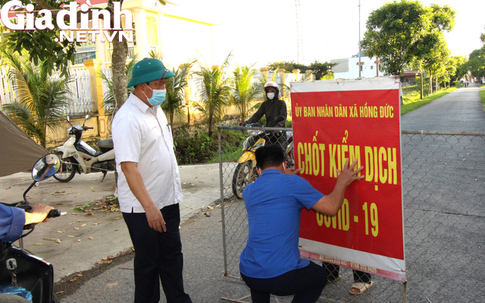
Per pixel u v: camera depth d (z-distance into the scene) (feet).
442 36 106.83
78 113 34.32
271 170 8.70
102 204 20.43
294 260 7.95
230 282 11.64
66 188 24.02
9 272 7.88
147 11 48.26
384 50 108.99
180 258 9.76
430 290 10.44
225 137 46.21
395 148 8.09
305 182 8.34
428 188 20.13
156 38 51.47
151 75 8.59
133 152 8.46
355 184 8.74
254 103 57.16
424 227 14.89
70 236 15.96
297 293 7.98
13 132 9.89
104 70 37.04
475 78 468.34
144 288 9.31
